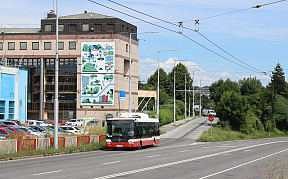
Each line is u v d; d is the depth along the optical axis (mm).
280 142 49406
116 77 77438
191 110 131875
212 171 18141
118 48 77500
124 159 24109
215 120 97688
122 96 77062
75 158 25078
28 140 27156
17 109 64438
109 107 77438
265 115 83312
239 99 72062
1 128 35750
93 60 77875
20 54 79812
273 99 84875
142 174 16656
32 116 81188
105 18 78500
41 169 18344
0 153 24453
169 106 98312
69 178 15094
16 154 25109
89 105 77938
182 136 57906
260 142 49438
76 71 79500
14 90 63844
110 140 33031
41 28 80188
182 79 131500
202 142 48469
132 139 32844
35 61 80500
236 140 57688
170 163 21609
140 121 34781
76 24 79312
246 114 72688
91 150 33125
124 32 77688
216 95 86562
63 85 80000
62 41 78875
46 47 79438
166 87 132625
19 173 16750
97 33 77875
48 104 80812
